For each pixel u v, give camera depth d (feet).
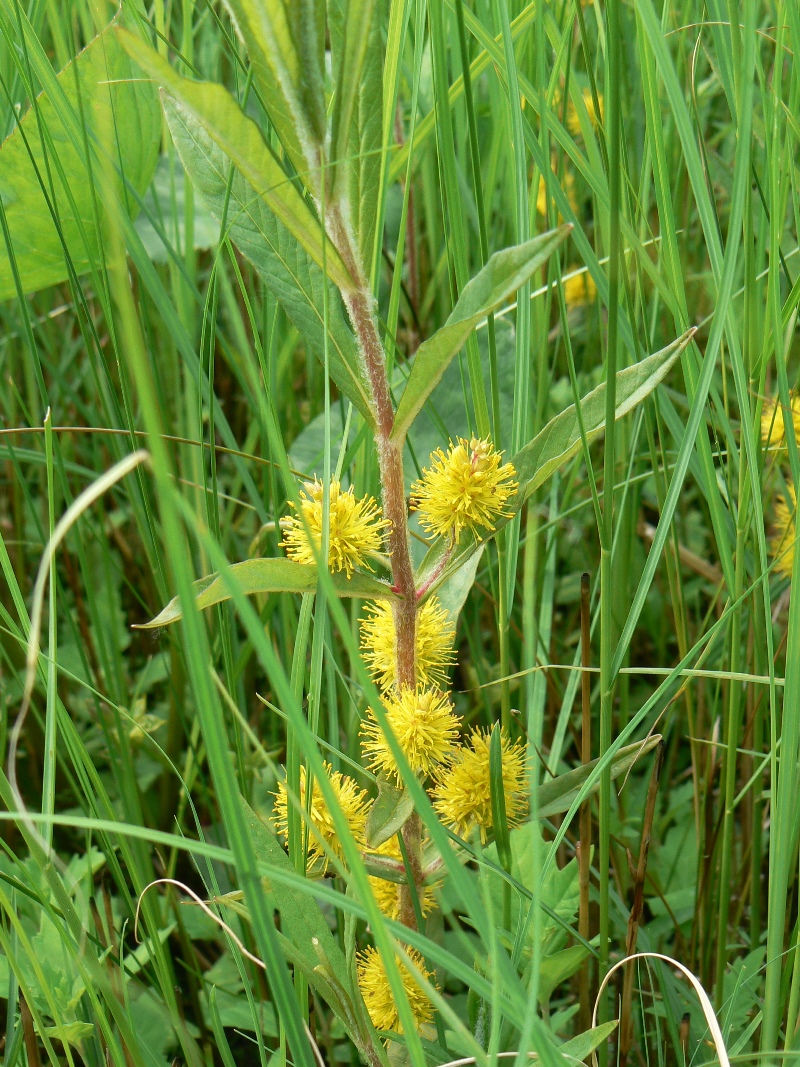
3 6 1.17
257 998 1.21
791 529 1.25
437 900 1.04
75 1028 1.01
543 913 1.09
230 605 1.23
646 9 0.91
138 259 1.18
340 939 1.21
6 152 1.26
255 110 1.53
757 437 1.04
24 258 1.35
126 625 1.73
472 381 1.08
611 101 0.86
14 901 1.10
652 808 1.01
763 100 1.06
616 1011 1.20
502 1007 0.73
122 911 1.34
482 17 1.24
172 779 1.53
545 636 1.31
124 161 1.34
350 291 0.90
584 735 1.07
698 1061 1.12
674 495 0.99
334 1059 1.17
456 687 1.57
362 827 0.97
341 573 0.93
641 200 1.16
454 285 1.13
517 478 0.96
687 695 1.24
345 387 0.92
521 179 1.02
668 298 1.08
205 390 1.21
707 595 1.62
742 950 1.27
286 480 0.75
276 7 0.78
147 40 1.15
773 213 0.98
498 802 0.95
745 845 1.31
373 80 0.85
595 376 1.61
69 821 0.77
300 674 0.91
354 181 0.87
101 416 1.71
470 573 1.02
